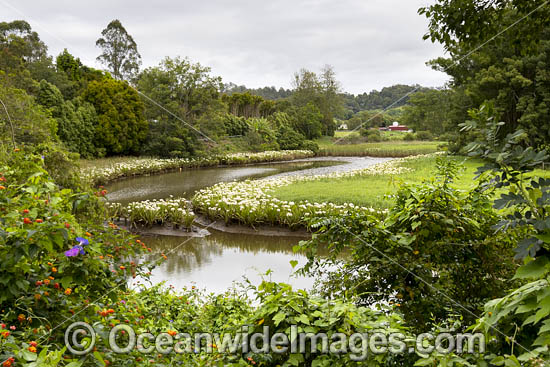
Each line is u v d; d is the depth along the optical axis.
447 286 2.97
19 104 7.41
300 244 3.23
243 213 9.95
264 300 2.09
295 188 13.66
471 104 21.06
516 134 1.59
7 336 1.66
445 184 3.07
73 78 31.98
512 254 2.91
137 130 27.39
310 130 33.12
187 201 12.72
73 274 1.99
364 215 3.19
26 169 2.92
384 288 3.12
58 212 2.09
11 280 1.88
